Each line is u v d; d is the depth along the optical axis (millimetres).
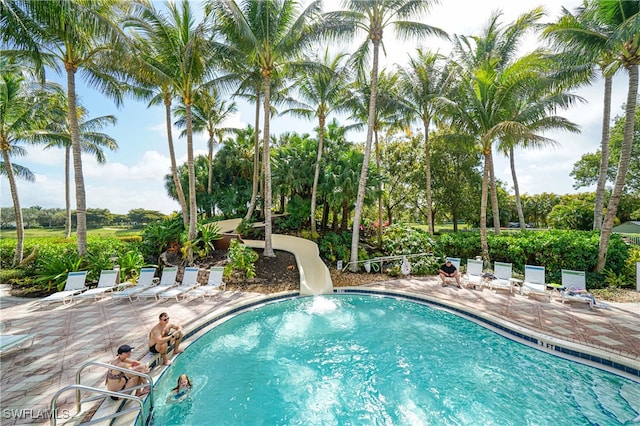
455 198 21016
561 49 9258
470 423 3766
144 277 9227
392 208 24797
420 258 12133
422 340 6184
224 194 23625
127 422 3588
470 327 6754
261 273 10797
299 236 15922
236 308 7855
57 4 7754
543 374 4789
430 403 4195
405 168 22547
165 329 5285
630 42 8281
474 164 21156
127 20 10266
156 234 13648
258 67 13266
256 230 16375
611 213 9000
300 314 7734
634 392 4234
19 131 12859
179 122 20422
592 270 9516
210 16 10656
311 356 5586
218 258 11875
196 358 5449
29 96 13828
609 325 6078
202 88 12859
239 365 5250
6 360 4824
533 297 8336
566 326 6094
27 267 12117
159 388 4449
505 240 11789
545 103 11758
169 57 11344
